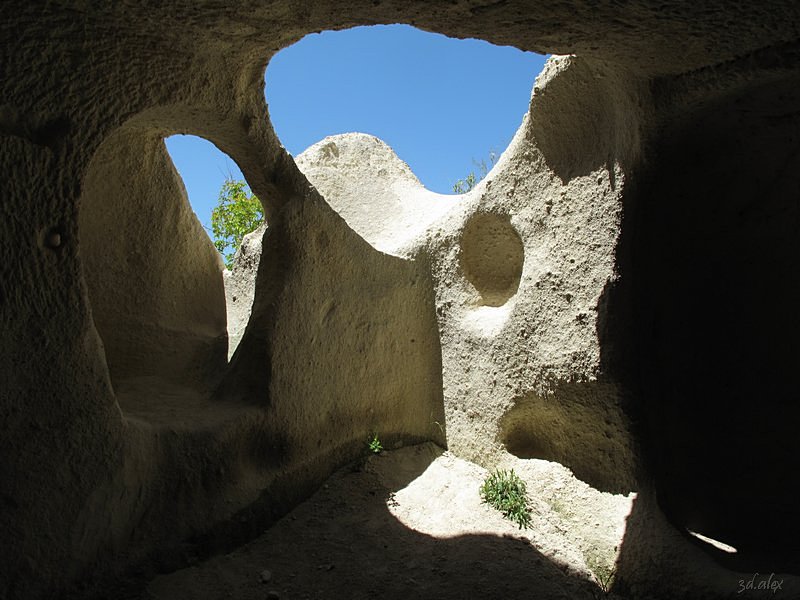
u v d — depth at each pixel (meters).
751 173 3.39
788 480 3.41
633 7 2.11
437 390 4.26
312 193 3.60
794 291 3.43
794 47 2.40
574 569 2.98
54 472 2.27
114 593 2.47
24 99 2.09
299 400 3.47
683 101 2.82
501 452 3.79
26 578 2.18
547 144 3.56
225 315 4.45
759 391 3.53
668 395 3.46
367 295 3.96
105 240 3.59
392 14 2.23
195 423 3.00
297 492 3.42
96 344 2.41
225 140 3.22
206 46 2.50
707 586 2.69
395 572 2.87
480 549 3.05
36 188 2.17
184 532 2.79
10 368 2.15
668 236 3.42
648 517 3.06
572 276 3.38
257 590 2.67
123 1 2.10
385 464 3.88
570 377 3.35
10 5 1.97
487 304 4.14
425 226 4.61
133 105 2.41
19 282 2.16
